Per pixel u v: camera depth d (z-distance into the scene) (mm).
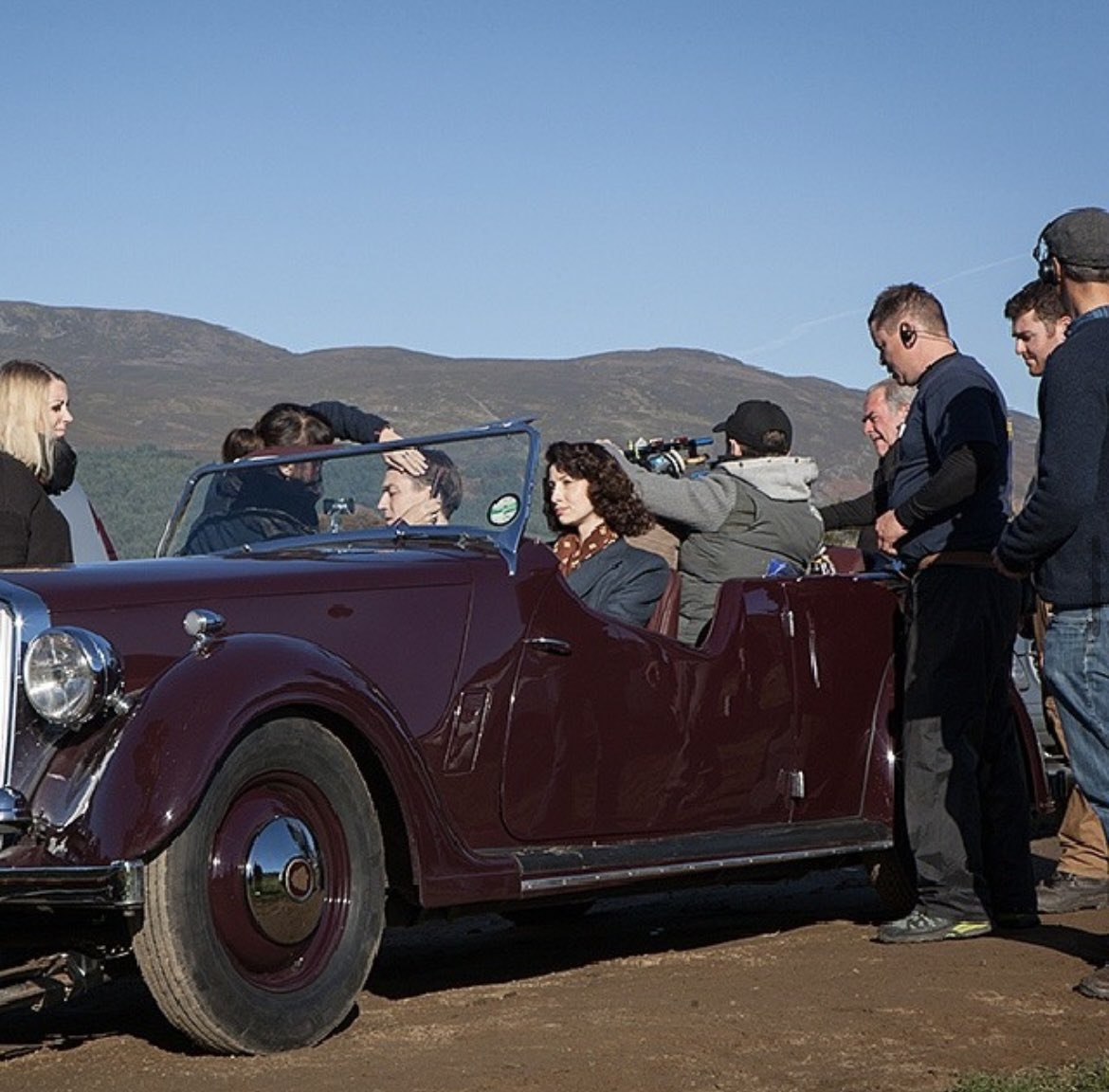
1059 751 9859
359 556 6258
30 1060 5324
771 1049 5258
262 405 193250
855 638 7570
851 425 180000
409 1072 4969
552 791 6340
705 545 7730
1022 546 6043
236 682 5223
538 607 6363
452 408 181875
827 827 7309
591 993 6121
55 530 7344
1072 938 7285
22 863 4992
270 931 5266
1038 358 7934
